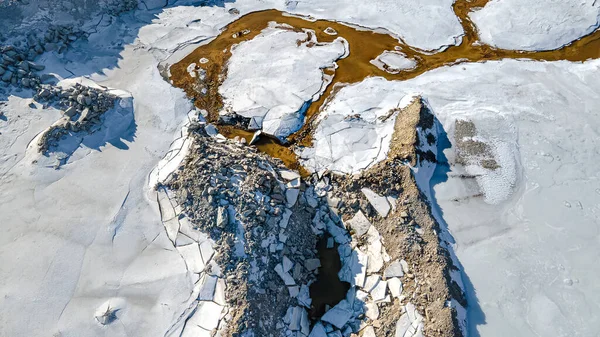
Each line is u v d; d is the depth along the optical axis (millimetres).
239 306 9180
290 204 11047
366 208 11203
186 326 9281
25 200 11367
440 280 9719
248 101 13977
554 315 9656
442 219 11328
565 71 14508
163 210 11008
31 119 12922
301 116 13555
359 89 14172
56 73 14438
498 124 13094
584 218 11148
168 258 10234
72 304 9695
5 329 9305
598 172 11992
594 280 10125
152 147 12680
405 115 12828
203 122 13445
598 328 9430
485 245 10836
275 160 12352
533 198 11617
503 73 14523
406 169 11508
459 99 13781
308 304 10148
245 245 9992
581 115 13250
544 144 12648
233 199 10531
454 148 12672
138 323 9406
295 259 10453
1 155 12188
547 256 10555
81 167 12102
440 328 9102
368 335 9359
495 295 10023
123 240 10641
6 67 13805
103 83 14523
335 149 12547
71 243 10617
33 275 10078
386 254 10531
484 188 11852
